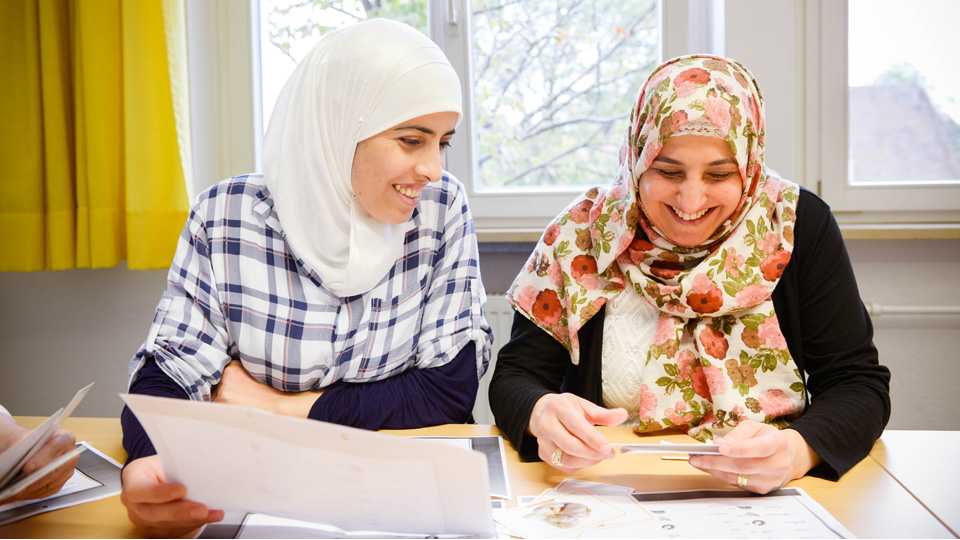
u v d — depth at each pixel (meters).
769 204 1.17
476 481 0.67
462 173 2.10
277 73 2.20
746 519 0.78
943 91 1.95
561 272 1.26
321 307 1.21
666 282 1.18
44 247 2.01
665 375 1.14
